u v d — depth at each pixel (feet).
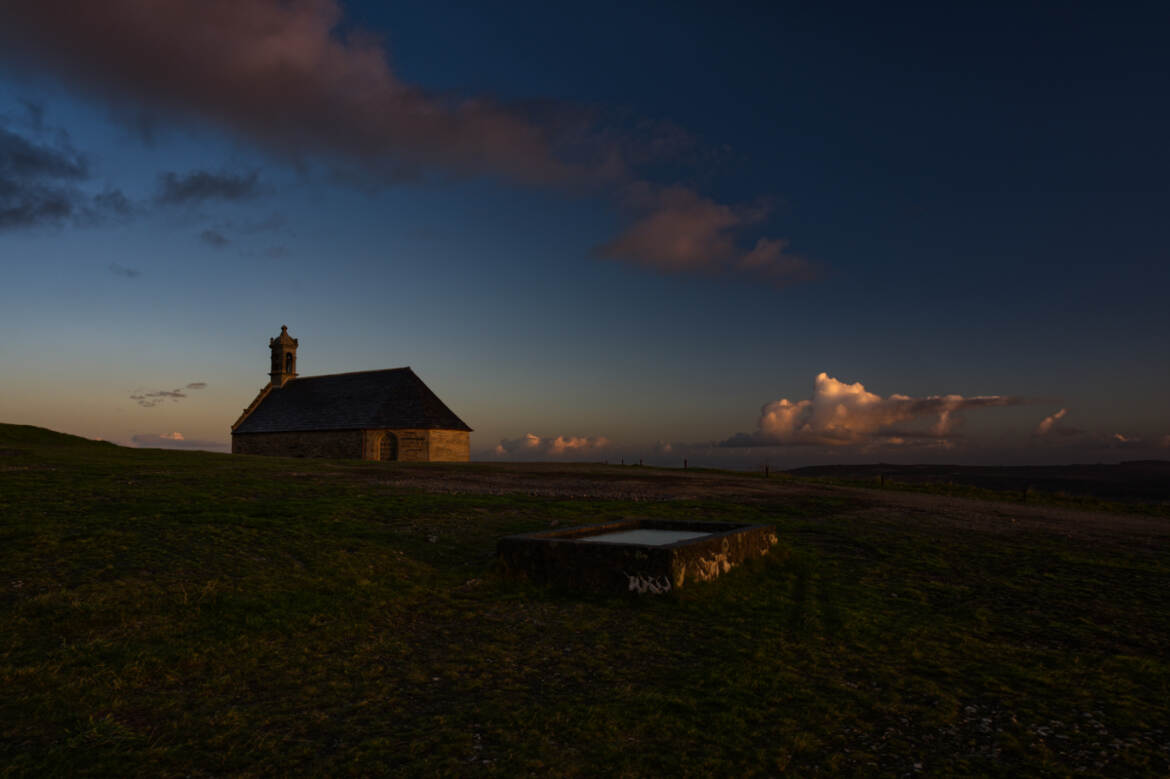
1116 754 17.03
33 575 29.89
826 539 48.47
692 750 16.97
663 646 25.58
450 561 38.73
